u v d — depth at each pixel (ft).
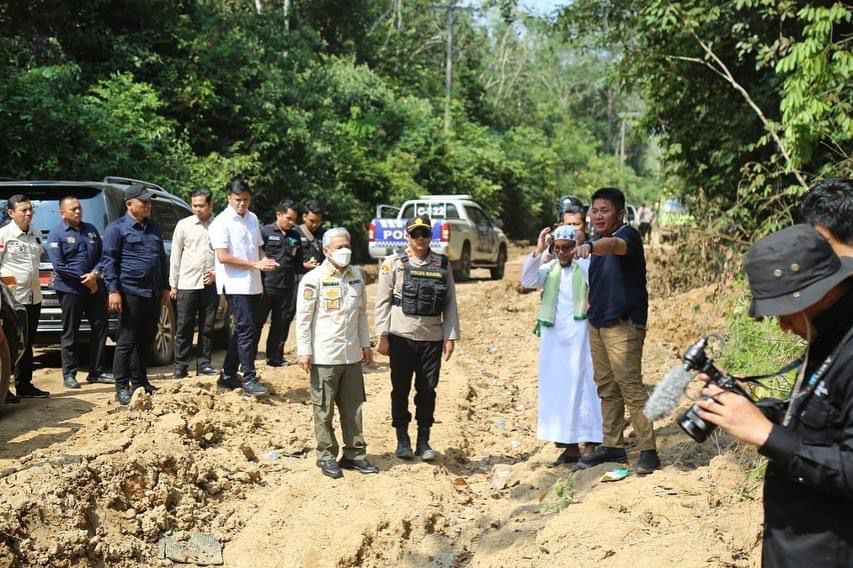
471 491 21.66
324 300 20.90
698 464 20.80
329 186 78.89
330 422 21.22
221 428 23.39
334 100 98.84
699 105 44.09
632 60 44.42
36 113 48.49
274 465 22.29
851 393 8.03
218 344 38.70
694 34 37.27
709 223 40.19
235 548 18.12
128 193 26.32
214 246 27.32
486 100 162.71
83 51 65.26
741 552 15.15
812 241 8.32
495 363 37.65
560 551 16.07
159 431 21.56
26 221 27.22
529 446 25.31
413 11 156.66
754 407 8.37
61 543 16.42
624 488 18.44
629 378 19.57
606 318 19.57
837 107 29.43
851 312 8.30
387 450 23.63
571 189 164.96
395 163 97.25
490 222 74.23
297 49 89.86
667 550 15.23
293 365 33.09
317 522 18.78
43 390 28.12
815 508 8.36
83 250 28.40
